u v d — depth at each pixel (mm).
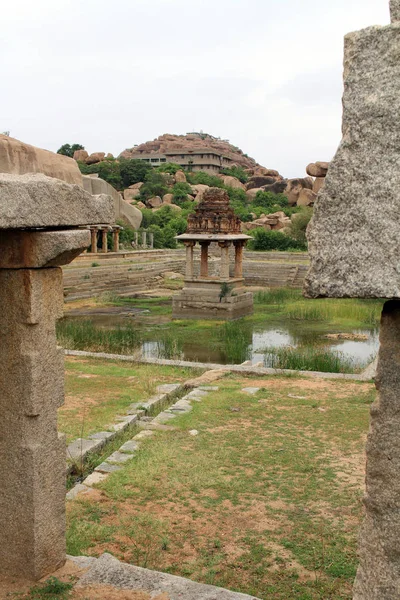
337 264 2139
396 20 2203
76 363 11727
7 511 3656
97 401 8719
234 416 8023
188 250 22219
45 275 3553
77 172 30062
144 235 42469
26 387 3514
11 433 3588
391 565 2326
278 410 8336
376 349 16234
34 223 3068
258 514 5168
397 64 2092
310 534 4820
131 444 6852
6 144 25891
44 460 3652
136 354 12250
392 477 2312
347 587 4051
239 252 23312
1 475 3641
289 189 64125
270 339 17891
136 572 3785
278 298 26406
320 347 16438
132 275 30406
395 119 2068
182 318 21859
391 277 2055
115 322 20812
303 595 3945
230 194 69312
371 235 2090
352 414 8148
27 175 3348
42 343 3564
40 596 3480
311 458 6492
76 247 3510
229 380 10312
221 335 18281
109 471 6059
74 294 25578
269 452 6656
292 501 5434
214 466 6230
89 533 4750
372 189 2092
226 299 21484
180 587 3613
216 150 109750
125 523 4945
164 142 112188
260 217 54844
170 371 11180
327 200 2166
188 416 7965
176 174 76000
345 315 22047
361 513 5199
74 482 6020
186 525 4949
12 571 3695
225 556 4465
